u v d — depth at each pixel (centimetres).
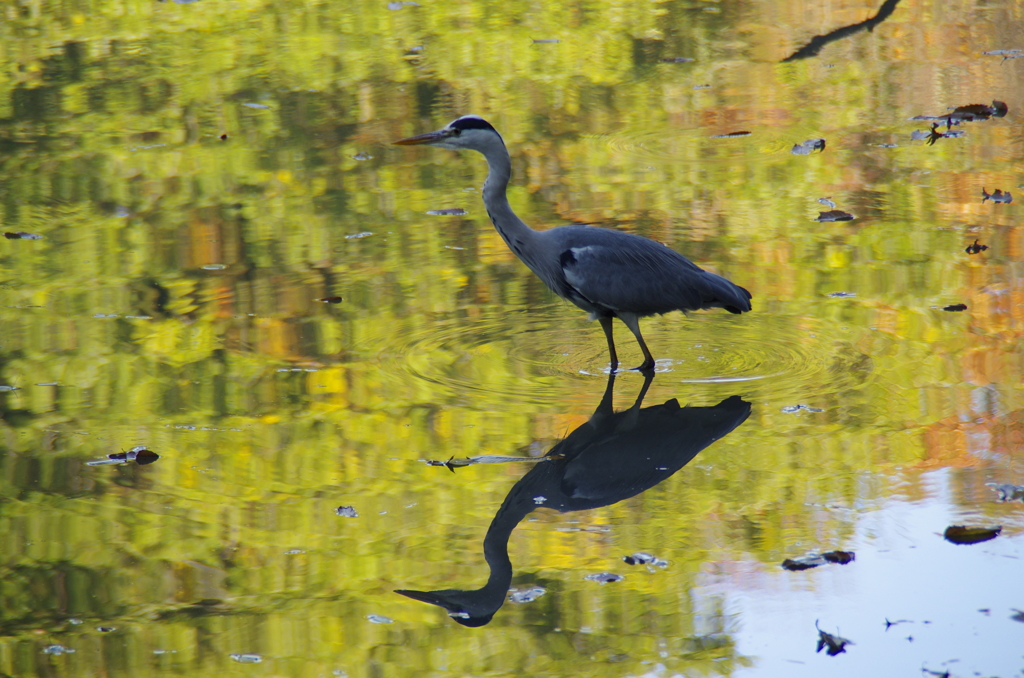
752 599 755
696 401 1045
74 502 891
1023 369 1079
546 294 1316
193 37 2756
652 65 2447
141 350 1180
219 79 2389
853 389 1056
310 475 929
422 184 1747
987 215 1520
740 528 840
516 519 862
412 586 779
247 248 1485
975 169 1719
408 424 1008
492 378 1102
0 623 743
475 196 1684
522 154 1894
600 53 2561
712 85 2280
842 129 1969
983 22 2684
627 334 1208
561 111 2134
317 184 1758
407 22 2878
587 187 1709
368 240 1508
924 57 2422
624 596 762
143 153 1925
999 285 1286
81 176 1806
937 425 980
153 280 1378
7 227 1573
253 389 1086
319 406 1050
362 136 2002
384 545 828
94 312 1282
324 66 2473
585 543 827
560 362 1137
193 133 2034
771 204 1606
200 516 870
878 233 1473
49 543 834
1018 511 841
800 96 2183
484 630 729
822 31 2677
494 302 1294
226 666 698
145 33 2792
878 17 2772
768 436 977
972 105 1986
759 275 1348
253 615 750
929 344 1147
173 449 974
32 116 2155
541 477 921
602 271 1087
